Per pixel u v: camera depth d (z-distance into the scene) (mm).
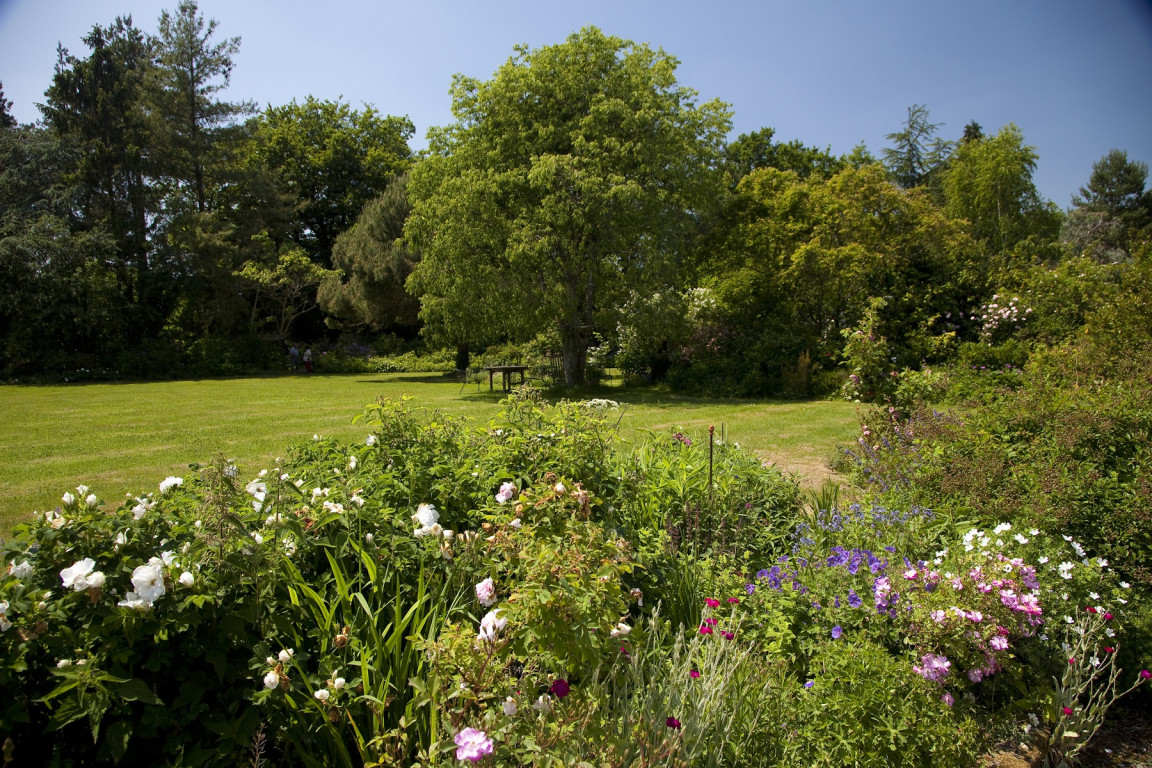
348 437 9656
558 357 19734
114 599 1780
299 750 1927
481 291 15984
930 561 3240
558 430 3717
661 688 2098
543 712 1817
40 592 1732
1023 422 4945
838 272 16406
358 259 25016
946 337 13562
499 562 2451
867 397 8914
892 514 3787
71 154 25484
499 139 16266
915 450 5273
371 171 34625
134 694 1663
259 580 2041
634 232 16156
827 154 35281
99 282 24109
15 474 7309
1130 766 2682
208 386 20656
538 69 16391
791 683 2486
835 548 3201
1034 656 2943
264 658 1899
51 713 1769
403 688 2148
